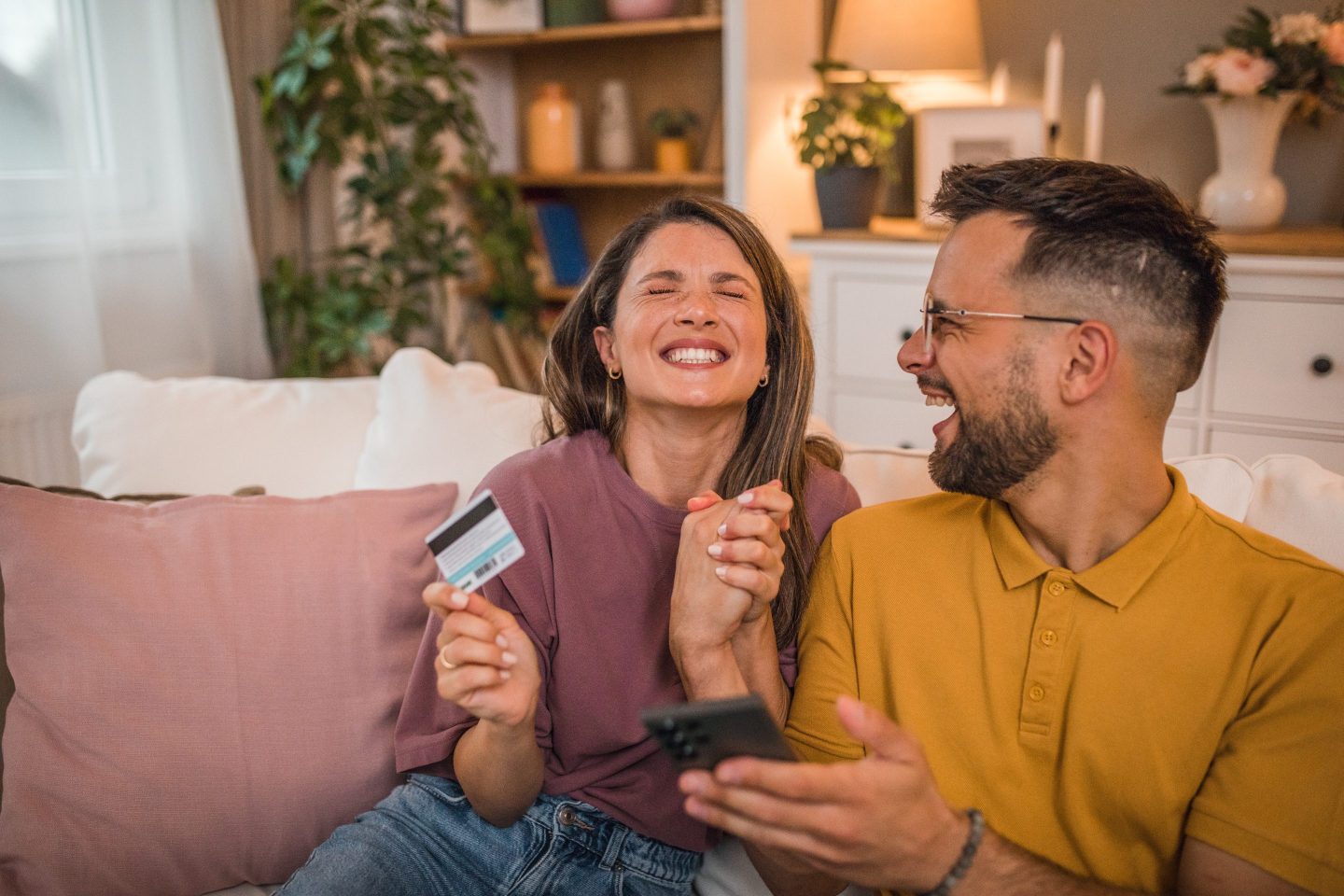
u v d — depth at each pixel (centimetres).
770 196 316
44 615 127
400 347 304
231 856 125
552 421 141
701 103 348
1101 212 94
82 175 244
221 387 174
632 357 121
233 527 135
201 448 167
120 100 257
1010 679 103
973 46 285
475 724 118
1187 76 248
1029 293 97
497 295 326
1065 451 98
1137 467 99
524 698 100
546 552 120
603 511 123
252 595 131
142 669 126
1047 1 299
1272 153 250
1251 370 237
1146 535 99
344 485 165
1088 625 99
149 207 266
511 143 378
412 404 162
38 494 134
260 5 284
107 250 255
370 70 314
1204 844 91
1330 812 87
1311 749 89
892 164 299
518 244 321
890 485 143
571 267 364
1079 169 97
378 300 296
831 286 288
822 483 132
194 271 273
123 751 123
